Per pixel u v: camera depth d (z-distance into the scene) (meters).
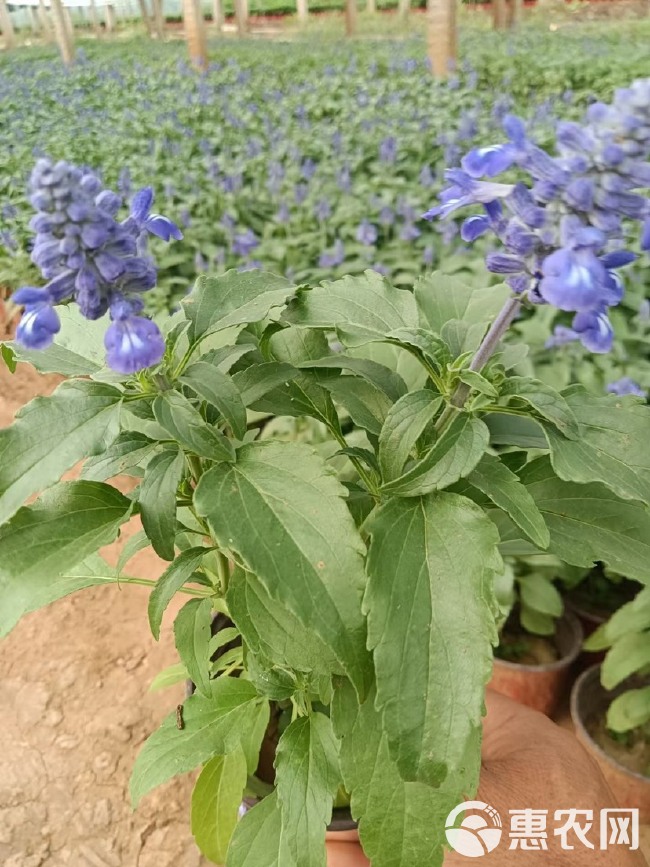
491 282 0.64
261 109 1.12
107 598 0.52
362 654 0.17
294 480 0.19
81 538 0.19
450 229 0.72
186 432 0.19
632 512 0.22
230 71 1.16
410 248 0.76
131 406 0.20
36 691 0.46
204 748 0.25
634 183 0.16
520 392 0.20
